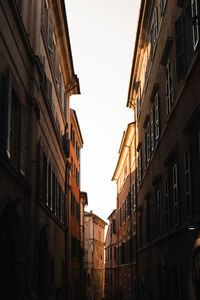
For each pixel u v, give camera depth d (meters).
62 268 25.59
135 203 30.47
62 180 26.31
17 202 11.78
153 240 20.53
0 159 9.93
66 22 22.97
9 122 10.80
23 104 13.46
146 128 23.55
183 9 13.15
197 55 11.13
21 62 13.26
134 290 30.62
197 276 11.18
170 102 15.77
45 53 18.95
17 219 12.46
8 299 12.68
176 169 14.35
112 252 55.88
